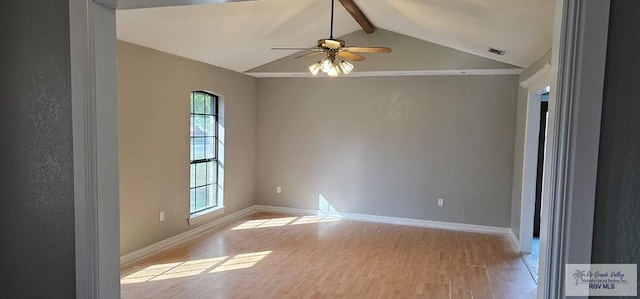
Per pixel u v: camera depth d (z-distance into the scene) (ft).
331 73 13.30
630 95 3.24
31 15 4.80
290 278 13.30
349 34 19.49
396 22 16.70
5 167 5.07
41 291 5.03
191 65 17.58
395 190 20.97
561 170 3.40
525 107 16.56
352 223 20.77
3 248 5.17
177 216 17.07
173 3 4.64
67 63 4.69
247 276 13.43
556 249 3.47
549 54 12.57
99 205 4.71
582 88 3.29
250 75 21.95
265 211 23.29
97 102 4.62
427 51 18.45
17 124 4.96
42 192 4.91
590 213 3.35
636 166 3.25
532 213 16.21
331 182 22.08
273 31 16.52
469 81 19.42
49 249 4.94
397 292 12.28
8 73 4.96
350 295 12.01
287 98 22.54
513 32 12.32
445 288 12.64
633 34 3.21
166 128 16.25
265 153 23.20
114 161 4.89
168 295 11.84
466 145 19.66
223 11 13.56
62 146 4.76
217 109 20.18
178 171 17.04
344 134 21.67
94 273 4.73
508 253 16.24
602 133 3.31
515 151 18.66
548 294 3.56
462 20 13.01
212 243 17.11
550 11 9.44
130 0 4.48
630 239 3.29
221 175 20.29
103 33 4.67
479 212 19.66
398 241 17.75
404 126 20.57
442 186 20.17
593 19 3.24
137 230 14.97
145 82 15.06
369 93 21.06
